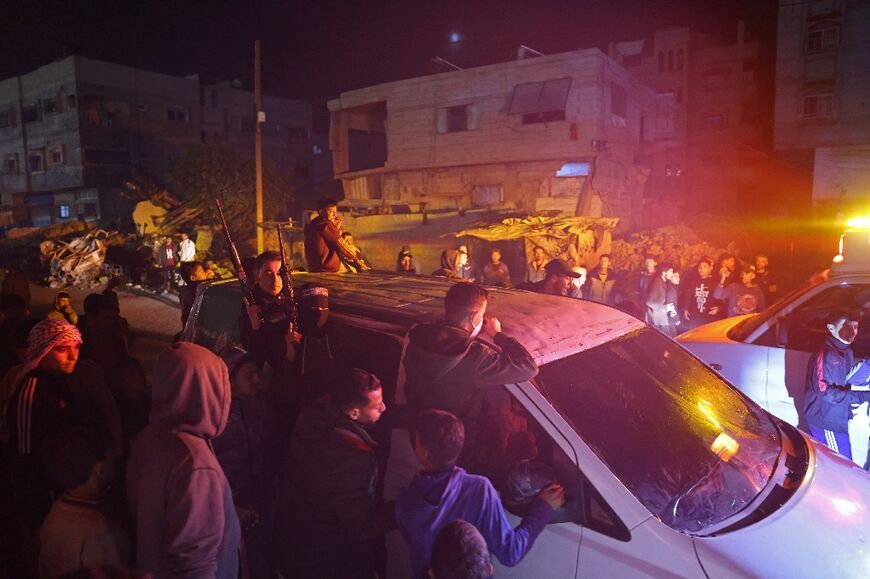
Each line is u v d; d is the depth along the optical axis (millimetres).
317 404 2473
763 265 8203
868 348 4527
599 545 2176
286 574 2576
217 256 22016
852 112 26156
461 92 23312
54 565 2033
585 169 20891
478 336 2666
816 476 2639
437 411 2201
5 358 4223
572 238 14766
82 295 17484
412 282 3871
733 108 36969
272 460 2980
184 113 39281
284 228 19797
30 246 23156
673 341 3293
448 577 1780
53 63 35625
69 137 35406
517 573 2322
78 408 3299
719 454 2604
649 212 27953
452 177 23891
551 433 2355
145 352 10219
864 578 2125
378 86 25500
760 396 4750
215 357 2223
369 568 2568
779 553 2131
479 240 16969
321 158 46938
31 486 2920
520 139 22062
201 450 2082
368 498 2404
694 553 2082
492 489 2186
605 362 2795
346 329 3080
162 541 2014
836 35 26125
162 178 38125
